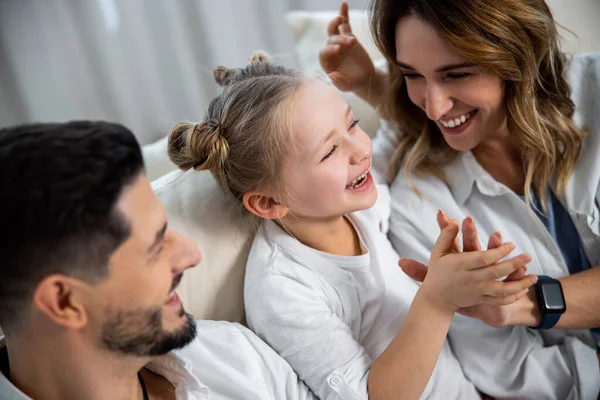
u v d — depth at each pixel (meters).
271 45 2.12
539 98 0.96
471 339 0.97
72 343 0.59
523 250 1.00
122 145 0.55
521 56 0.86
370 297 0.92
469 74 0.87
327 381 0.80
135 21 1.88
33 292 0.54
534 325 0.91
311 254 0.89
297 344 0.82
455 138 0.97
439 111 0.90
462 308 0.88
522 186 1.04
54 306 0.55
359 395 0.77
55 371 0.61
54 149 0.51
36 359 0.60
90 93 1.90
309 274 0.88
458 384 0.94
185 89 2.03
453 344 1.00
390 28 0.94
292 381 0.81
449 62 0.86
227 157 0.85
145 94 1.98
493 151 1.03
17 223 0.50
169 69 1.99
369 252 0.94
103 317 0.58
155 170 1.11
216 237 0.90
